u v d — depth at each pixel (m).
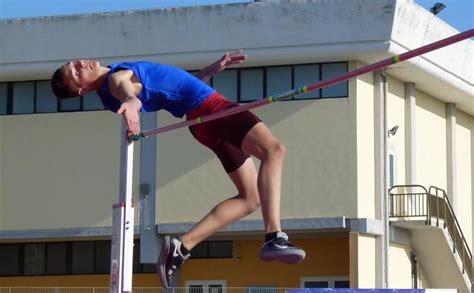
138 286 49.09
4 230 47.66
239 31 43.34
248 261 48.50
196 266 49.19
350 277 43.19
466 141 55.16
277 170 9.98
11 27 46.25
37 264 50.56
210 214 10.80
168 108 10.91
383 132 45.38
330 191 43.84
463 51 47.94
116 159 46.38
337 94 44.12
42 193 47.31
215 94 10.82
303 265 47.84
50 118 47.47
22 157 47.69
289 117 44.44
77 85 11.13
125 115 10.36
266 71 44.38
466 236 54.41
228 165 10.86
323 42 42.62
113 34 44.84
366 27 41.97
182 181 45.38
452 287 48.12
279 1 42.78
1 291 42.09
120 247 18.38
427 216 45.38
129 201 18.44
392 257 45.91
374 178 45.25
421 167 49.38
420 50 9.86
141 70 10.86
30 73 46.56
